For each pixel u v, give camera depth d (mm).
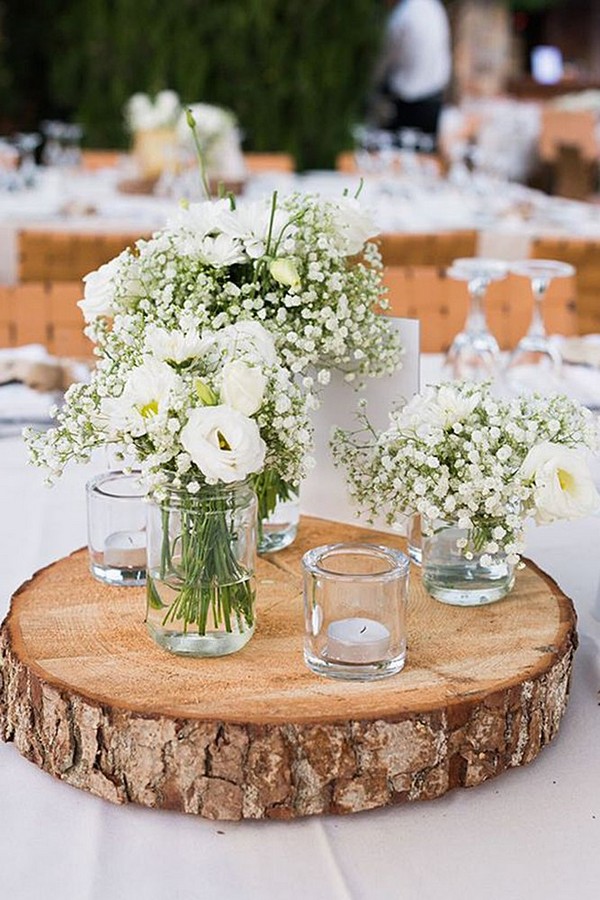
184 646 1132
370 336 1318
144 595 1297
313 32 6383
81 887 926
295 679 1092
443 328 2773
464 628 1208
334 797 1021
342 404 1461
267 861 966
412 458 1145
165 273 1231
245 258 1234
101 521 1307
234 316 1236
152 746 1015
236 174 4223
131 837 999
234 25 6305
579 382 2211
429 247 3604
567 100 8945
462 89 10883
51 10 7492
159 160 4281
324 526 1520
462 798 1058
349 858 970
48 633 1186
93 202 4027
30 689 1085
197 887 931
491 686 1066
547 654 1141
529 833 1007
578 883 942
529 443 1143
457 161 4875
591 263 3594
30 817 1022
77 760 1055
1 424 1948
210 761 1007
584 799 1057
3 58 7676
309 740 1002
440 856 974
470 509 1144
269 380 1070
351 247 1286
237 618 1141
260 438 1028
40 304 2531
